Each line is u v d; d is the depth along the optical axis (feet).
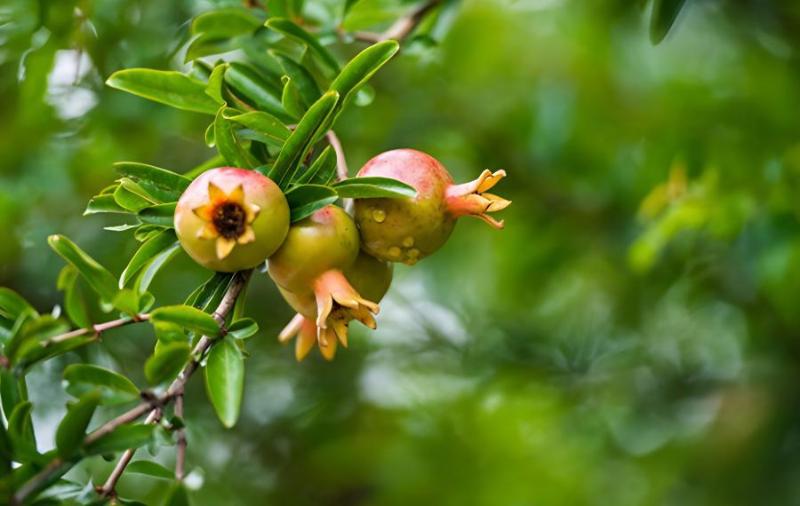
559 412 21.95
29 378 17.63
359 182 8.48
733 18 19.52
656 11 12.05
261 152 10.04
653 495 21.67
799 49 19.08
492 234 20.52
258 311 20.80
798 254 16.29
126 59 15.99
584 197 19.62
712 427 21.89
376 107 19.13
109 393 7.89
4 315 8.46
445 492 20.01
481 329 21.97
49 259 19.08
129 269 8.64
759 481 21.08
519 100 20.25
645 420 22.29
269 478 21.47
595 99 20.75
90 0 15.06
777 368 21.43
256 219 7.97
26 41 15.31
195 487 7.89
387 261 9.21
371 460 20.65
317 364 21.66
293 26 11.21
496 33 21.11
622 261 20.12
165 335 8.15
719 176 16.94
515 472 20.43
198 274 19.13
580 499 20.71
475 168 19.72
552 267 20.42
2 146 17.98
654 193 16.83
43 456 7.50
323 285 8.41
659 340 22.29
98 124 17.66
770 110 19.12
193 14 15.67
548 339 21.94
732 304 20.44
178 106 9.91
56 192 18.37
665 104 20.15
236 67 10.39
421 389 21.85
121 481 18.57
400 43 13.20
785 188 16.52
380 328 21.86
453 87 19.80
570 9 20.04
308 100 10.39
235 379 8.03
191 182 8.63
